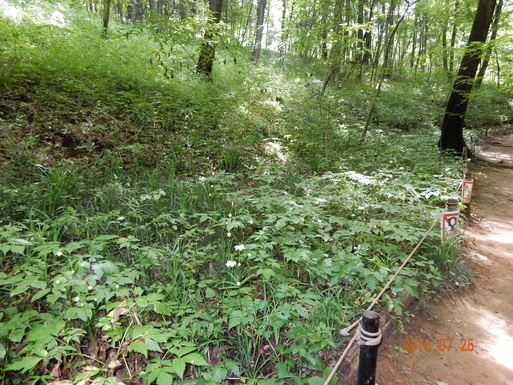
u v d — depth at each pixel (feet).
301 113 30.89
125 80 23.94
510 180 28.35
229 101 26.35
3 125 15.71
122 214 13.06
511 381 8.80
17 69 19.40
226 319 8.52
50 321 7.49
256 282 10.89
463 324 10.97
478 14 28.94
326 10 29.07
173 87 25.29
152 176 16.11
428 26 63.93
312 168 23.61
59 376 7.55
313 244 13.12
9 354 7.30
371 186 19.43
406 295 11.16
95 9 58.23
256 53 52.01
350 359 8.62
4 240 9.92
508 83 63.52
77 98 20.25
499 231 18.10
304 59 61.00
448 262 13.11
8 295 8.71
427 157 28.22
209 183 16.21
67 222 10.66
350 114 40.73
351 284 11.29
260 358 8.55
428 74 41.11
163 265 10.55
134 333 7.10
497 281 13.47
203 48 22.68
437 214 15.46
